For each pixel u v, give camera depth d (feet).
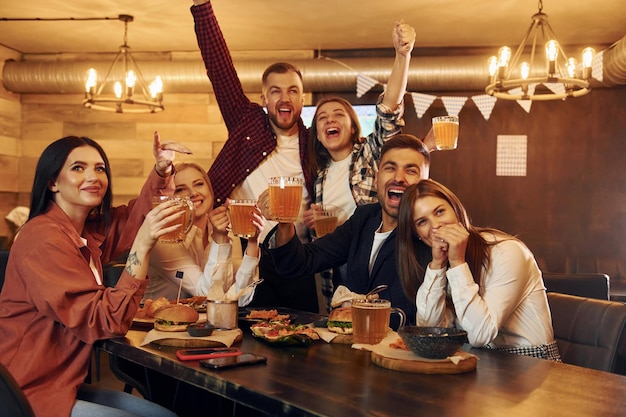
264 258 9.50
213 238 8.32
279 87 10.19
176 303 7.67
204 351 5.82
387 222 7.89
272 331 6.34
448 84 19.53
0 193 22.25
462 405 4.40
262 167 10.52
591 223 20.67
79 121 22.77
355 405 4.39
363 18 18.37
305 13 17.99
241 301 8.34
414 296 6.93
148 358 5.86
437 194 6.75
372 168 9.94
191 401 8.61
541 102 20.85
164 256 8.57
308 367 5.41
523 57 19.61
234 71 10.68
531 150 20.89
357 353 5.96
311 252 8.07
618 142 20.53
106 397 6.48
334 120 9.94
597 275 9.20
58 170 7.04
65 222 6.97
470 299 6.26
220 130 22.35
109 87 20.94
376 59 19.84
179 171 9.16
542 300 6.86
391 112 9.62
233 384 4.91
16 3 17.39
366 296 6.79
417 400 4.50
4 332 6.55
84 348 6.55
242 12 17.97
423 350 5.36
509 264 6.59
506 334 6.84
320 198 10.16
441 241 6.48
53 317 6.34
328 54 21.65
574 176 20.75
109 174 7.50
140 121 22.59
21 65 21.35
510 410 4.30
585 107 20.68
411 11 17.69
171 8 17.62
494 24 18.66
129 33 20.11
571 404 4.43
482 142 21.08
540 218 20.85
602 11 17.33
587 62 14.20
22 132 23.02
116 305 6.31
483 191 21.09
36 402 6.15
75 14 18.26
